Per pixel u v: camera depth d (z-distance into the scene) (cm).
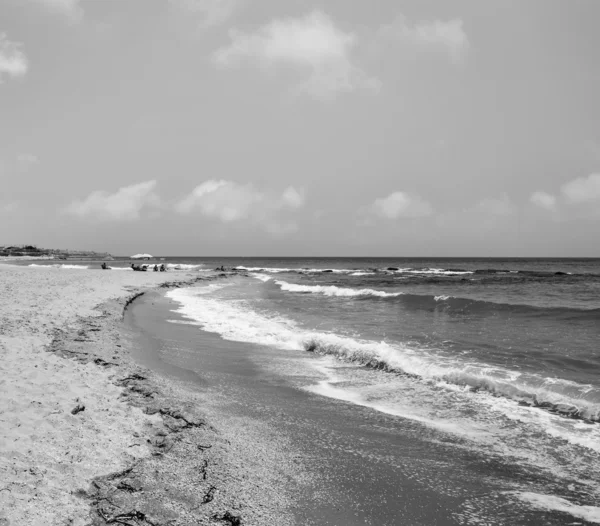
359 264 12100
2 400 548
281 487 435
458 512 405
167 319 1559
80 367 752
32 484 372
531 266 9394
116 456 449
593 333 1291
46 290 1956
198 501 390
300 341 1152
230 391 750
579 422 631
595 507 416
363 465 492
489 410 680
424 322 1522
